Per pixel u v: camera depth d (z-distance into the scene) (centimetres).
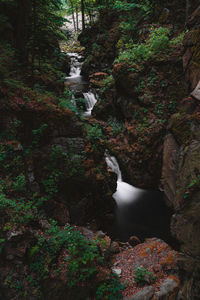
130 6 1471
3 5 888
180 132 714
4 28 876
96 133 778
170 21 1269
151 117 986
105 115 1338
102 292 401
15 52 888
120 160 1054
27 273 382
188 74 812
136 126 1035
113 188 885
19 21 892
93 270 414
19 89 678
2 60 746
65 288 387
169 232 733
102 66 1923
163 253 559
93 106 1440
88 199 686
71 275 402
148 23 1469
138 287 442
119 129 1173
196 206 485
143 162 966
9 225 404
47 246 438
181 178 613
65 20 1169
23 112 621
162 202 880
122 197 921
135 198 925
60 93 988
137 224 778
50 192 583
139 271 479
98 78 1769
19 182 507
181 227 511
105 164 809
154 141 943
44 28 871
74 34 3381
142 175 976
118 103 1196
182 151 673
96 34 2144
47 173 607
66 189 638
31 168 576
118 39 1819
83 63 2139
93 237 581
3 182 491
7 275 363
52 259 420
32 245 413
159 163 936
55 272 404
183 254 463
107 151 1100
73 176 642
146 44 1123
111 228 761
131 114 1089
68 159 645
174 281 448
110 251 570
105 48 1917
